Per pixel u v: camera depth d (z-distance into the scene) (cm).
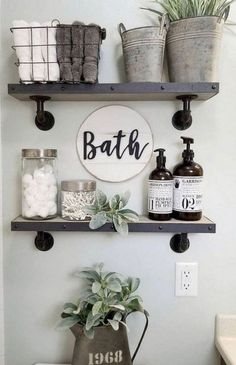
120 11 107
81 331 99
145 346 113
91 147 110
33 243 112
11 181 111
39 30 90
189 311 112
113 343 98
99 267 108
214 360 112
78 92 94
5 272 112
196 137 110
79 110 109
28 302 113
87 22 107
